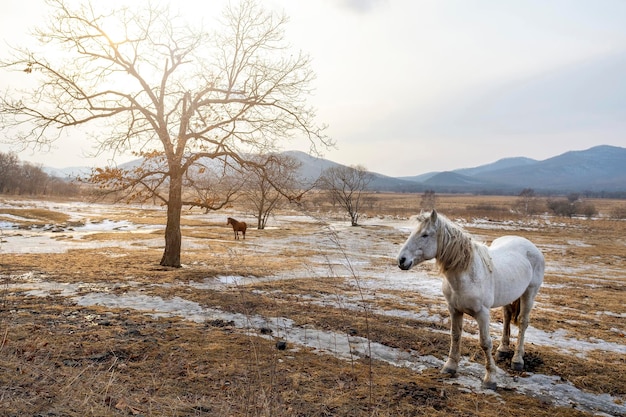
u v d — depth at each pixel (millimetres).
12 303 8438
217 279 13156
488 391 5348
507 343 6777
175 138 14625
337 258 23219
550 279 18094
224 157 15328
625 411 5117
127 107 14250
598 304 12781
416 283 15367
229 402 4199
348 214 51406
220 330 7242
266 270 16172
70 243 25078
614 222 63000
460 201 139625
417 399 4867
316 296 11359
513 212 82062
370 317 8992
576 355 7316
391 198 140625
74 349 5668
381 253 27078
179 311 8695
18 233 29391
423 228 5367
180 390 4570
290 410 4148
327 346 6789
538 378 5992
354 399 4684
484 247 5750
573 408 5051
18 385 4047
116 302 9289
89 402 3826
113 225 42281
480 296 5457
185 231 37594
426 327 8570
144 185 14812
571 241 38844
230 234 36438
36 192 89562
